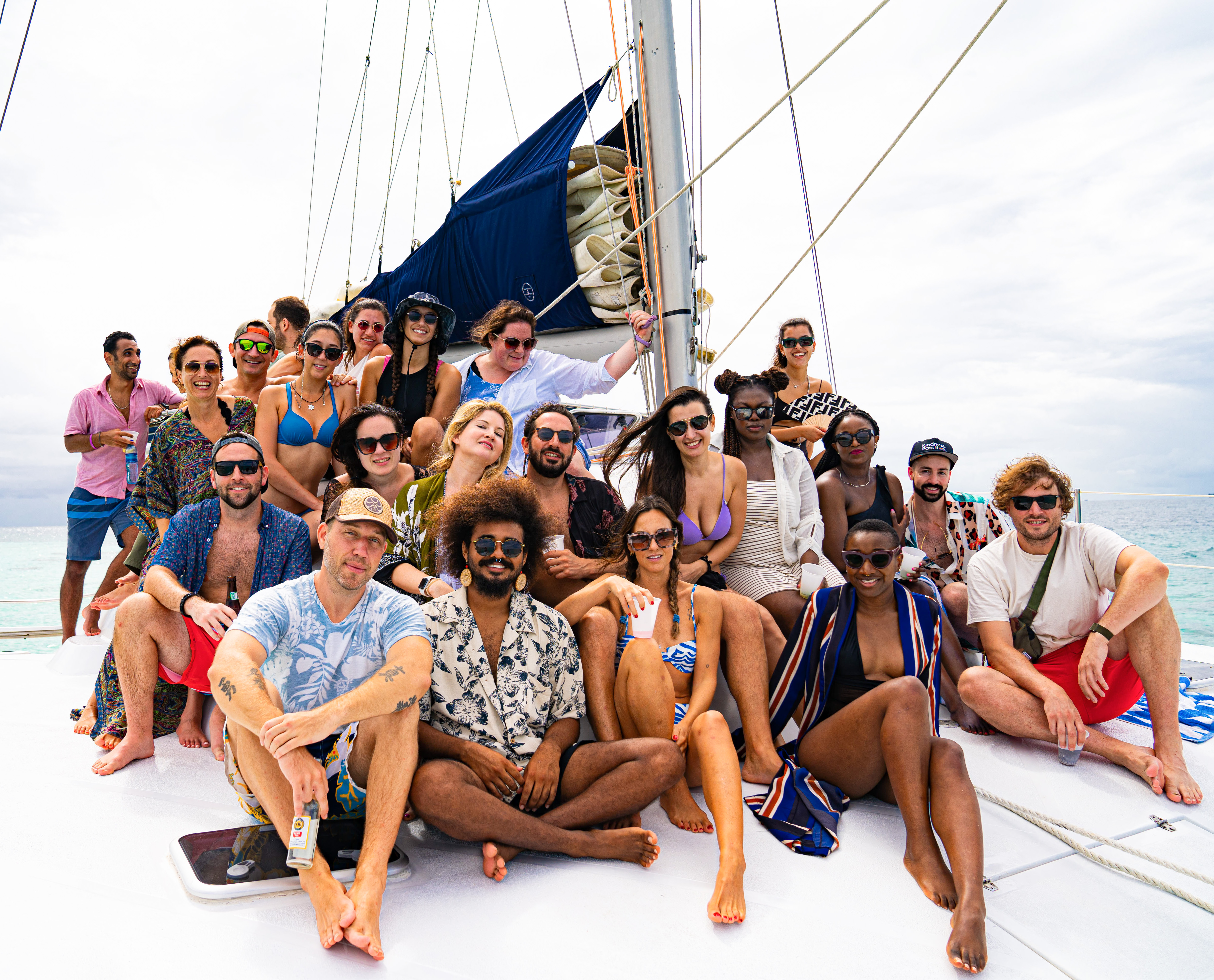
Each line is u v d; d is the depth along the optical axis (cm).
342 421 399
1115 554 325
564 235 524
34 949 184
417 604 252
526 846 232
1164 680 310
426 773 229
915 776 243
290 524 321
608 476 408
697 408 379
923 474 421
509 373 474
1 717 353
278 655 233
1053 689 319
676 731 282
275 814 208
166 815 255
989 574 349
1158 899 232
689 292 503
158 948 187
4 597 1608
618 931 204
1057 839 265
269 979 179
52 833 240
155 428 394
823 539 426
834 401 509
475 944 196
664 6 492
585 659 289
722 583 390
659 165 495
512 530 254
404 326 446
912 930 210
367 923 192
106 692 323
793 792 275
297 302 529
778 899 222
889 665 299
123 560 528
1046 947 208
